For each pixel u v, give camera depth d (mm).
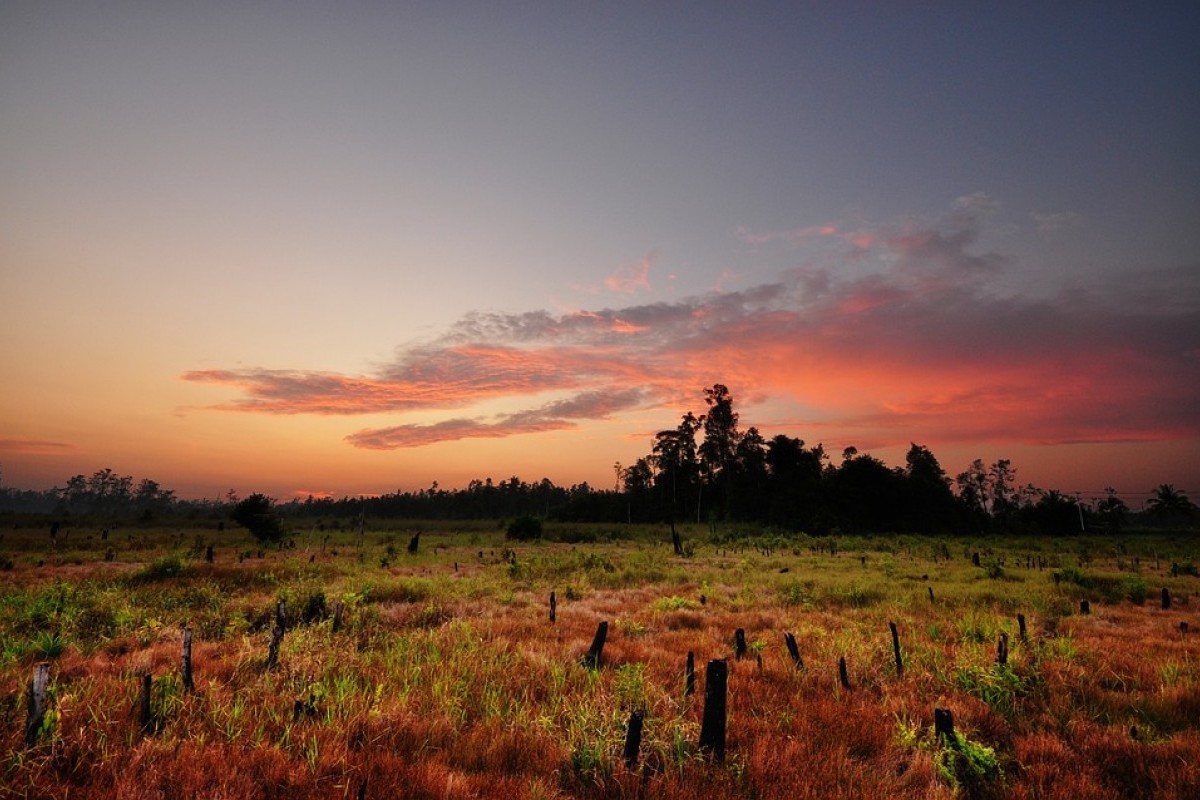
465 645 10312
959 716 7332
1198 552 45750
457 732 6324
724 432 99562
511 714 6973
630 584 22875
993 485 118688
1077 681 8867
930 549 45312
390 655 9336
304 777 5078
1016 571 27047
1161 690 8305
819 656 10562
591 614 14805
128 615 12570
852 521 76375
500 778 5340
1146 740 6648
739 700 7910
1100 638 12594
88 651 10117
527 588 20672
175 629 11984
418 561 31938
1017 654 10047
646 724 6461
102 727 5863
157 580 20328
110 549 33594
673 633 12641
